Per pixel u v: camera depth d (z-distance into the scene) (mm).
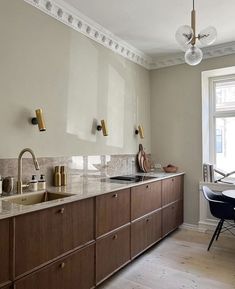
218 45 3623
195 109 3947
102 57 3307
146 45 3678
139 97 4074
